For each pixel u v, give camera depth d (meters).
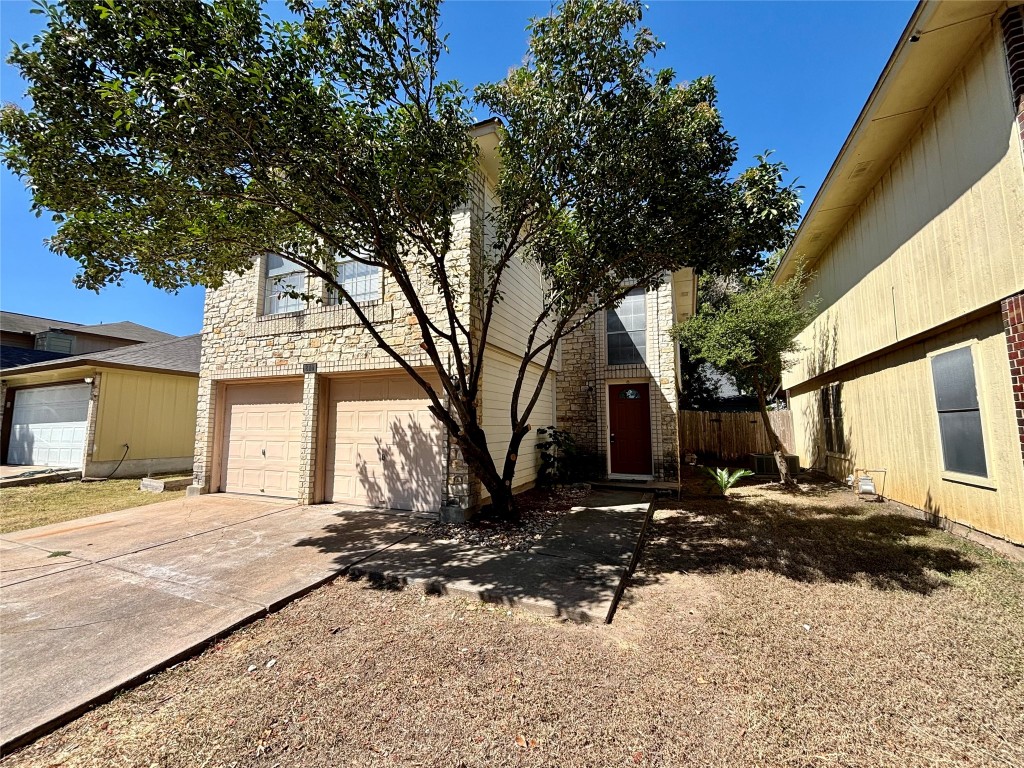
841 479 9.05
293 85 3.86
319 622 3.29
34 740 2.09
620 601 3.65
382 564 4.36
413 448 6.77
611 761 1.95
